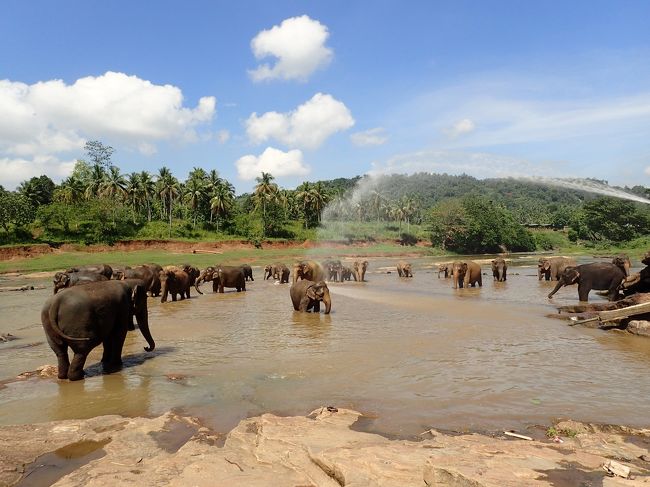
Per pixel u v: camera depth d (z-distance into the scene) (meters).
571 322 15.19
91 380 9.61
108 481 5.23
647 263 18.02
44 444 6.47
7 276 46.81
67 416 7.69
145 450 6.21
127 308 10.65
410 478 4.80
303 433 6.36
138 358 11.34
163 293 22.47
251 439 6.37
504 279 33.12
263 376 9.73
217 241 79.31
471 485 4.46
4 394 8.77
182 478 5.18
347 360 10.88
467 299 22.55
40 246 63.22
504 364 10.41
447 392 8.58
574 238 105.31
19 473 5.70
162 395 8.65
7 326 16.73
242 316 17.88
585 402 7.98
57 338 9.54
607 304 16.14
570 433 6.54
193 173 104.44
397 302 21.56
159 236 82.00
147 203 95.56
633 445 5.98
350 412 7.50
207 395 8.63
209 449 6.09
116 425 7.17
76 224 76.56
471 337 13.31
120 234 77.38
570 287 28.42
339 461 5.16
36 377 9.85
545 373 9.70
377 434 6.47
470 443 5.88
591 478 4.54
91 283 10.25
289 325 15.71
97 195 84.69
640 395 8.30
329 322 16.23
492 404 7.94
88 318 9.55
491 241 93.81
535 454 5.30
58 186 100.44
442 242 97.12
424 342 12.70
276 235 94.44
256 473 5.29
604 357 10.95
